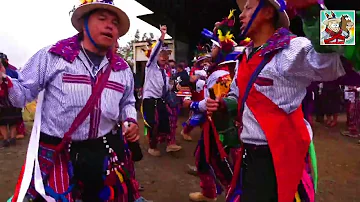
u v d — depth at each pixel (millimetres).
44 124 2076
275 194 1896
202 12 13109
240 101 2057
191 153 5895
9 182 4410
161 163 5297
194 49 14148
